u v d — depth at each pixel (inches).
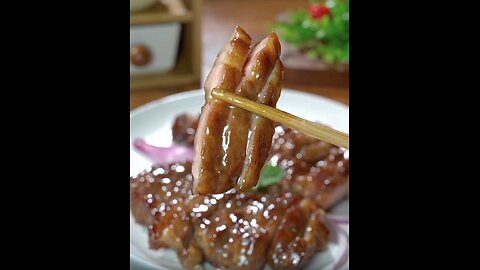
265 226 18.2
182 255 18.2
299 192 20.5
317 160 21.9
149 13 32.4
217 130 10.8
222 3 44.3
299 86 31.9
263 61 10.9
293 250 17.8
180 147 24.2
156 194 19.7
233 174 10.9
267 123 10.9
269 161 21.7
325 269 18.4
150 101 31.6
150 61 33.0
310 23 34.8
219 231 18.1
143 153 23.8
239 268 17.8
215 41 37.6
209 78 11.2
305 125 10.3
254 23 40.4
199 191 10.8
